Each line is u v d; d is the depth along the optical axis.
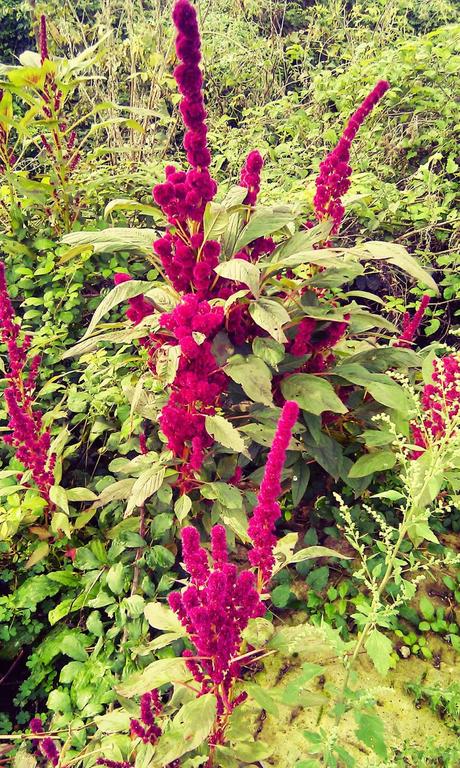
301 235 2.47
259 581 1.66
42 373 3.29
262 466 2.83
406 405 2.33
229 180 4.29
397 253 2.25
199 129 2.04
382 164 4.54
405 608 2.39
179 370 2.15
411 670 2.24
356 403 2.77
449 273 3.79
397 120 4.72
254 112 5.12
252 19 6.91
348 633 2.37
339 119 4.73
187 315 2.02
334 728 1.46
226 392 2.48
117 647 2.34
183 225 2.29
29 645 2.63
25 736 1.85
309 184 3.77
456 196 4.08
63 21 5.04
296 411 1.38
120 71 5.34
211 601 1.32
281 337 2.00
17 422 2.39
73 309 3.44
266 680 2.22
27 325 3.54
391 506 2.81
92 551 2.55
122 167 4.57
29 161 4.90
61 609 2.42
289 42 6.56
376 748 1.40
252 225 2.33
